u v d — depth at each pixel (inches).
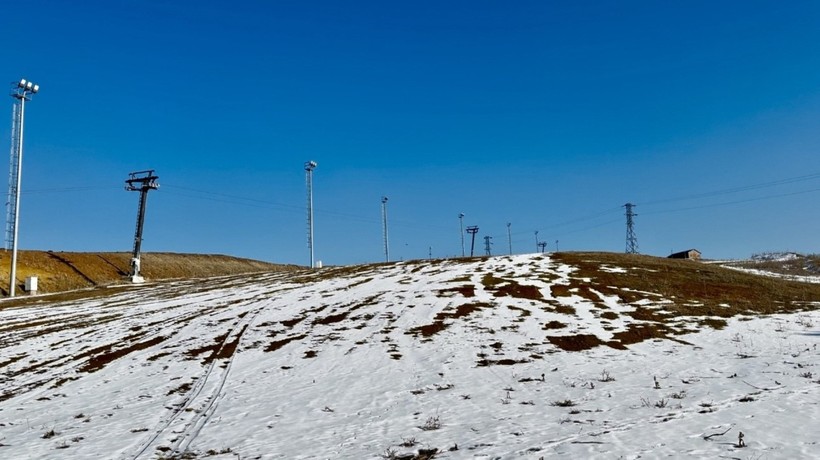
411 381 994.7
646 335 1309.1
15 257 2748.5
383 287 2124.8
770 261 2866.6
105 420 834.2
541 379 957.8
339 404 855.1
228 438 692.7
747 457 453.1
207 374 1136.8
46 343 1558.8
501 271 2241.6
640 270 2138.3
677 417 621.6
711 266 2351.1
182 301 2224.4
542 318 1499.8
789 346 1118.4
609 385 873.5
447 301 1749.5
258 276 3038.9
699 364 1003.9
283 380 1060.5
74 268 3686.0
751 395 722.8
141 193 3346.5
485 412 744.3
